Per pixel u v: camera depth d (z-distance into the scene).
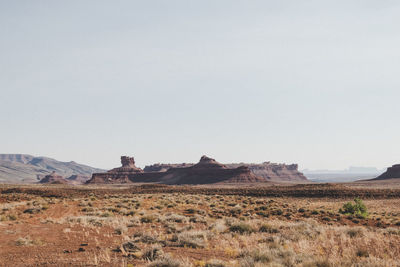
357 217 38.84
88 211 33.91
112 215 30.05
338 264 9.93
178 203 46.94
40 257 11.41
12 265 10.18
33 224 21.84
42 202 41.09
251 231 19.50
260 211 41.31
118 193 82.44
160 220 25.86
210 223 24.62
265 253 10.81
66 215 29.69
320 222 33.56
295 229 19.89
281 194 83.62
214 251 12.80
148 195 67.44
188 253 12.16
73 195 69.88
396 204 62.56
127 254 11.59
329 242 14.93
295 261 10.02
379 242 14.73
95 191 83.75
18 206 35.53
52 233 17.75
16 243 14.31
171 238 16.27
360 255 12.33
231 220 25.28
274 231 19.67
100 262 10.19
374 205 62.25
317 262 9.92
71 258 10.97
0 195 53.62
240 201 56.28
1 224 21.28
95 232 18.53
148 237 15.12
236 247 13.43
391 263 10.10
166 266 9.18
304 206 54.50
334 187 92.00
